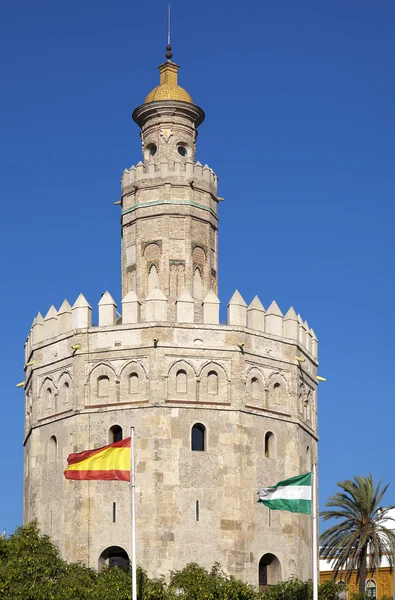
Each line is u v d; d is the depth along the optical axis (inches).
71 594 2458.2
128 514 2773.1
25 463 3171.8
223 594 2583.7
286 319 3083.2
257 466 2881.4
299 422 3014.3
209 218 3179.1
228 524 2787.9
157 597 2556.6
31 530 2635.3
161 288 3065.9
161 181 3144.7
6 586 2444.6
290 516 2915.8
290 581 2753.4
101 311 2950.3
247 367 2930.6
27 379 3193.9
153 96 3255.4
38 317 3137.3
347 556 3442.4
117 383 2874.0
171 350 2869.1
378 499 3486.7
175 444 2807.6
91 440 2864.2
